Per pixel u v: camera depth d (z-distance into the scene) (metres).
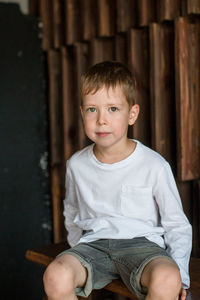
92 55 2.27
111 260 1.43
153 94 1.91
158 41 1.89
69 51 2.48
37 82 2.60
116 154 1.48
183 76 1.81
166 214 1.43
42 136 2.64
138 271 1.28
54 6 2.52
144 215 1.47
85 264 1.35
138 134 2.04
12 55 2.49
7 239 2.50
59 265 1.27
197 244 1.90
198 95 1.87
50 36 2.60
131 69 2.01
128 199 1.47
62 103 2.49
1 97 2.46
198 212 1.89
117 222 1.45
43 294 2.63
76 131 2.38
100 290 1.67
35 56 2.58
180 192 1.90
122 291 1.40
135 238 1.45
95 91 1.39
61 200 2.60
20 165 2.54
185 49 1.81
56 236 2.62
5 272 2.49
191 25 1.83
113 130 1.40
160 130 1.92
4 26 2.46
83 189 1.54
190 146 1.86
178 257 1.35
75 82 2.37
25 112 2.56
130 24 2.08
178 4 1.88
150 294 1.19
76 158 1.58
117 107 1.40
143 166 1.46
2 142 2.47
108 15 2.21
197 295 1.31
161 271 1.19
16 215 2.54
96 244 1.46
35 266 2.61
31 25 2.56
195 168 1.88
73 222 1.63
